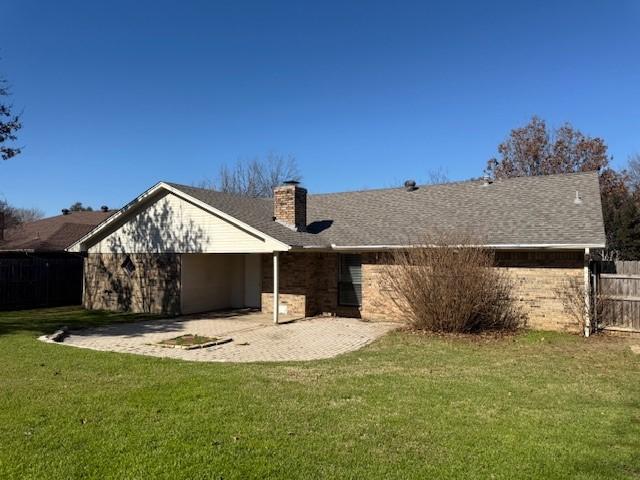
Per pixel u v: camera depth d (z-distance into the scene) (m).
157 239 18.41
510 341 12.05
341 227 17.91
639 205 25.66
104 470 4.65
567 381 8.09
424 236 14.62
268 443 5.30
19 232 28.27
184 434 5.53
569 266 13.61
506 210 15.98
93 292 20.17
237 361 9.80
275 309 15.43
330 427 5.82
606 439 5.47
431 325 13.41
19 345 11.15
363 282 16.53
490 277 13.57
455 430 5.75
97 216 30.45
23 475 4.55
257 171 44.81
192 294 18.44
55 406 6.52
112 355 10.09
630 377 8.38
